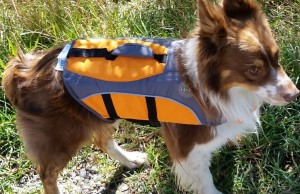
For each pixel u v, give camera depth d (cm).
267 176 91
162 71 76
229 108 75
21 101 82
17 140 106
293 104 98
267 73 70
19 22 129
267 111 97
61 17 128
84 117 82
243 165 93
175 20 120
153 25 121
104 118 83
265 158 93
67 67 79
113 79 77
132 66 77
